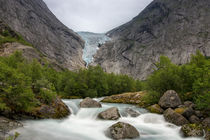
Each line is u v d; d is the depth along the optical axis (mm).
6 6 184500
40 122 17031
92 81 65250
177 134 16812
